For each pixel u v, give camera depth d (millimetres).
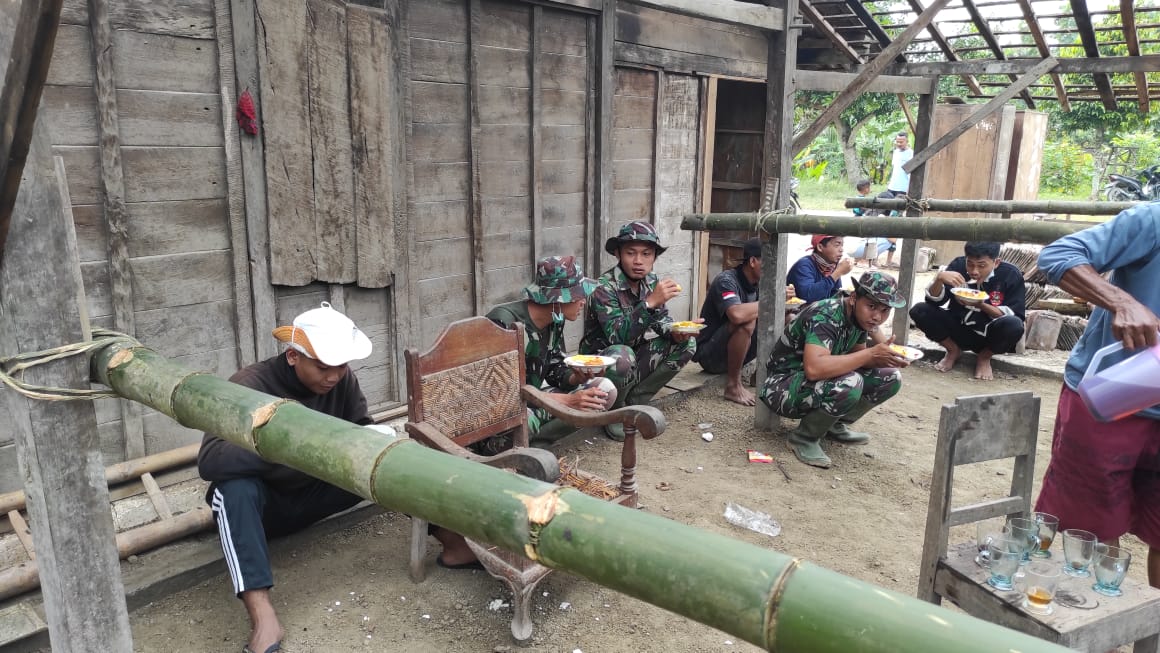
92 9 2934
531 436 3627
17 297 1585
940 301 5957
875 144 22484
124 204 3107
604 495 2945
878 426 4867
